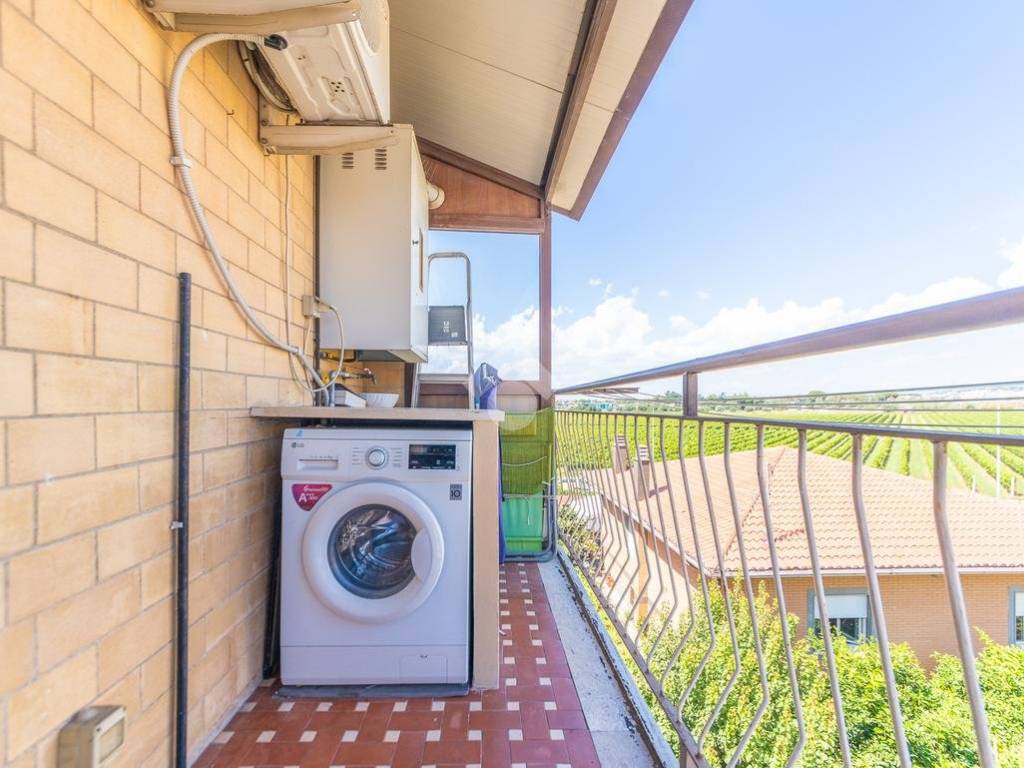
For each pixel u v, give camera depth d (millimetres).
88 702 1033
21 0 893
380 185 2471
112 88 1122
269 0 1241
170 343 1320
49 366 949
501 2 2359
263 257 1905
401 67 3084
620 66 2494
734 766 1137
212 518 1527
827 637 904
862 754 2529
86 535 1034
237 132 1716
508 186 3980
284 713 1646
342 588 1757
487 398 3004
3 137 858
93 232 1063
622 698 1748
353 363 3121
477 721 1617
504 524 3527
